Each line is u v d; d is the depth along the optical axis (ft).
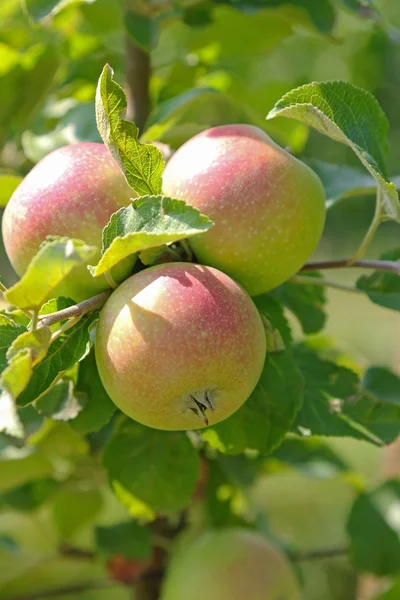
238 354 2.16
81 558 3.17
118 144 2.19
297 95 2.26
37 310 2.10
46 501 3.14
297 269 2.31
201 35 3.16
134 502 2.63
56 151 2.30
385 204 2.31
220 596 2.85
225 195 2.23
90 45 3.17
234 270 2.27
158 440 2.61
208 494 2.94
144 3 2.88
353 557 3.08
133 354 2.14
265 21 3.10
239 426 2.42
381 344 6.25
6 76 3.17
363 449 5.34
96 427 2.39
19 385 2.08
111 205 2.24
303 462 3.08
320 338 3.01
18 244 2.26
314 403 2.48
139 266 2.26
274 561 2.94
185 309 2.14
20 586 3.97
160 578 3.05
